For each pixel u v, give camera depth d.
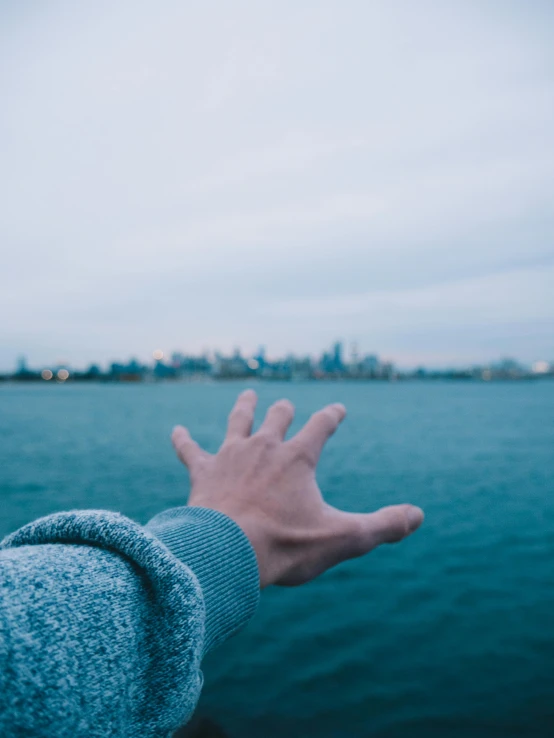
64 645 0.35
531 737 5.48
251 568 0.64
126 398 125.06
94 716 0.35
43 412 71.62
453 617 8.27
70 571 0.41
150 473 23.50
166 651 0.43
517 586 9.56
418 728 5.64
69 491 19.62
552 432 42.66
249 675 6.65
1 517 15.96
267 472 0.78
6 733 0.30
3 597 0.34
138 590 0.45
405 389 185.62
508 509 16.16
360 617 8.29
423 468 24.86
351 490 19.66
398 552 11.54
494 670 6.73
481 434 41.22
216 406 87.06
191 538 0.62
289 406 0.90
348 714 5.87
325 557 0.73
